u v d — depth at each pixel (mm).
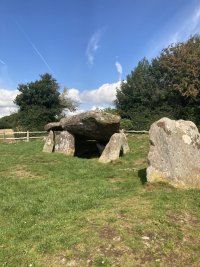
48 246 8227
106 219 9305
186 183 12391
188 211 10141
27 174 15766
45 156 20156
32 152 22250
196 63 45969
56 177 15039
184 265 7773
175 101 49000
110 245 8156
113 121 19266
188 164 12703
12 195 12539
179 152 12812
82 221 9344
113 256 7840
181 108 47062
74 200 11469
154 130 13305
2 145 29547
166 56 48875
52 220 9750
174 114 47219
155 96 49750
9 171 16500
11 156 20734
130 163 17641
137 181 13727
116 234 8539
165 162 12781
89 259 7766
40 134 41281
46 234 8844
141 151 20422
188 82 46219
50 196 12180
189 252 8195
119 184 13477
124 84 53438
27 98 56688
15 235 9055
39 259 7879
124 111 52250
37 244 8414
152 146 13227
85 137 21719
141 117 48000
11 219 10297
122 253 7930
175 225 9164
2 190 13117
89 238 8406
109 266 7535
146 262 7734
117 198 11438
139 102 52219
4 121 64500
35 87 56250
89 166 16984
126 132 32062
